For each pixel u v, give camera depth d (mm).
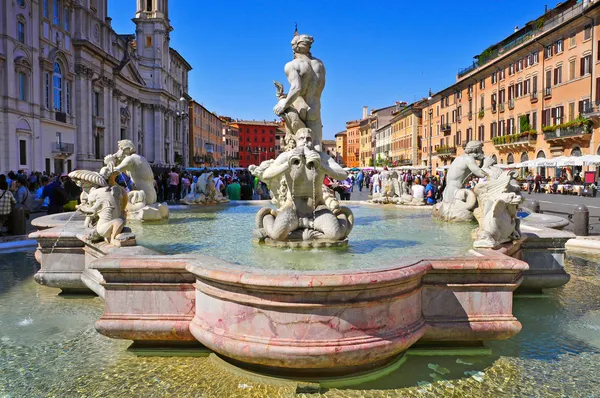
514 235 5250
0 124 32250
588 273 7613
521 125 43219
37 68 36500
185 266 4031
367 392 3604
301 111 7703
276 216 5809
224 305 3748
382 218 9117
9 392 3658
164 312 4129
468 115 55562
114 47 55844
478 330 4113
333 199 5820
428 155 70625
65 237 6074
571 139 36188
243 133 141125
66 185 16438
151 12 70062
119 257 4168
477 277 4160
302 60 7711
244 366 3877
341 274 3496
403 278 3652
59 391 3662
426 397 3545
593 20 33344
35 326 5098
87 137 45719
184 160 83125
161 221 8703
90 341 4637
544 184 36625
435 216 8984
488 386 3717
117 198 5531
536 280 5941
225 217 9500
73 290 6312
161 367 4004
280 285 3430
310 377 3699
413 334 3855
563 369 4020
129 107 61625
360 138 126375
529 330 4941
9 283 6965
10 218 10867
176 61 82500
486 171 6926
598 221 13969
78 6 43812
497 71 48406
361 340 3584
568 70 36656
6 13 32281
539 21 42625
